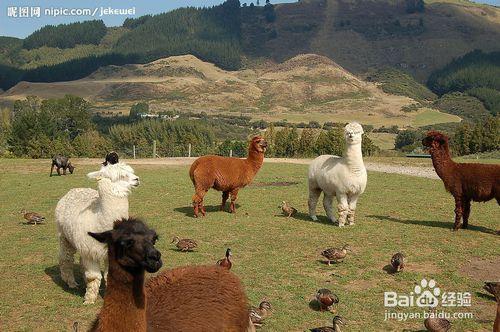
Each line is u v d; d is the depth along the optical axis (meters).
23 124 50.06
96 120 119.62
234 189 15.77
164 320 4.89
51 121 57.88
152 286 5.38
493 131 47.81
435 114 161.75
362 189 13.93
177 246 11.62
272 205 17.70
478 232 13.61
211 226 14.19
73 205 8.75
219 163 15.35
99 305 8.52
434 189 21.61
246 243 12.41
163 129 74.81
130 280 4.40
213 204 17.83
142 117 129.75
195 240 12.67
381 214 16.16
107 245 4.45
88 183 23.36
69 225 8.56
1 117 79.56
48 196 19.94
